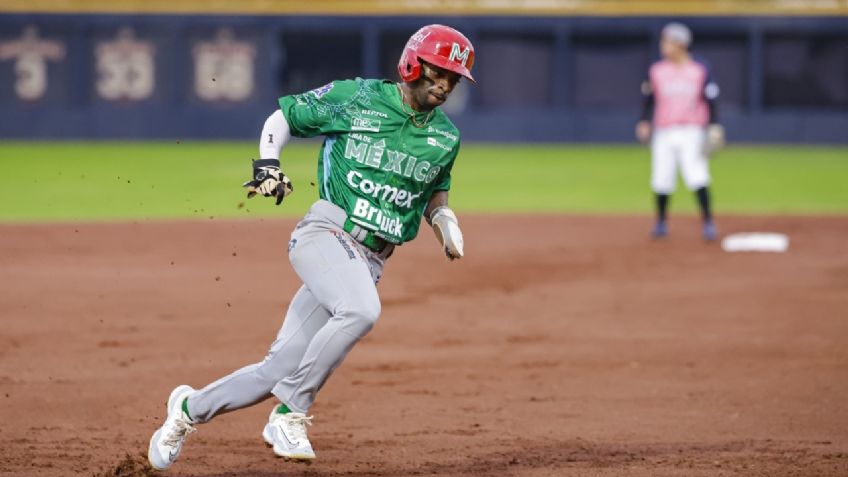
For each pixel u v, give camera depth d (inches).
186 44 4795.8
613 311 1581.0
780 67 4746.6
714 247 2165.4
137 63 4798.2
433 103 783.1
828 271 1903.3
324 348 775.7
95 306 1551.4
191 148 4473.4
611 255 2064.5
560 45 4766.2
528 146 4805.6
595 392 1164.5
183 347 1331.2
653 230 2297.0
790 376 1232.2
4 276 1759.4
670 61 2242.9
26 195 2906.0
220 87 4820.4
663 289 1743.4
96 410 1066.7
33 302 1568.7
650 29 4724.4
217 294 1649.9
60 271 1811.0
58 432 992.2
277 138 786.2
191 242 2149.4
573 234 2331.4
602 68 4793.3
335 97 789.2
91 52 4785.9
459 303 1630.2
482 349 1355.8
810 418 1066.7
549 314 1560.0
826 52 4717.0
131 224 2381.9
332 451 951.6
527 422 1050.7
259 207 2760.8
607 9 4724.4
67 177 3321.9
